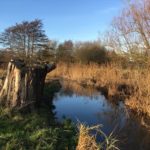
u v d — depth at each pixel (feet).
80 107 55.93
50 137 28.81
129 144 35.27
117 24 69.05
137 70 61.00
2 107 35.83
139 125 43.55
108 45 74.74
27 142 26.68
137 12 62.64
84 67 114.73
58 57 172.86
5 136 26.81
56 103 58.90
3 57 169.78
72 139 30.58
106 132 39.58
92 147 26.08
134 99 54.44
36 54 179.83
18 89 37.14
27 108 36.91
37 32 183.62
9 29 181.47
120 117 48.29
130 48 64.59
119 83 74.95
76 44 167.84
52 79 102.32
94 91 81.30
